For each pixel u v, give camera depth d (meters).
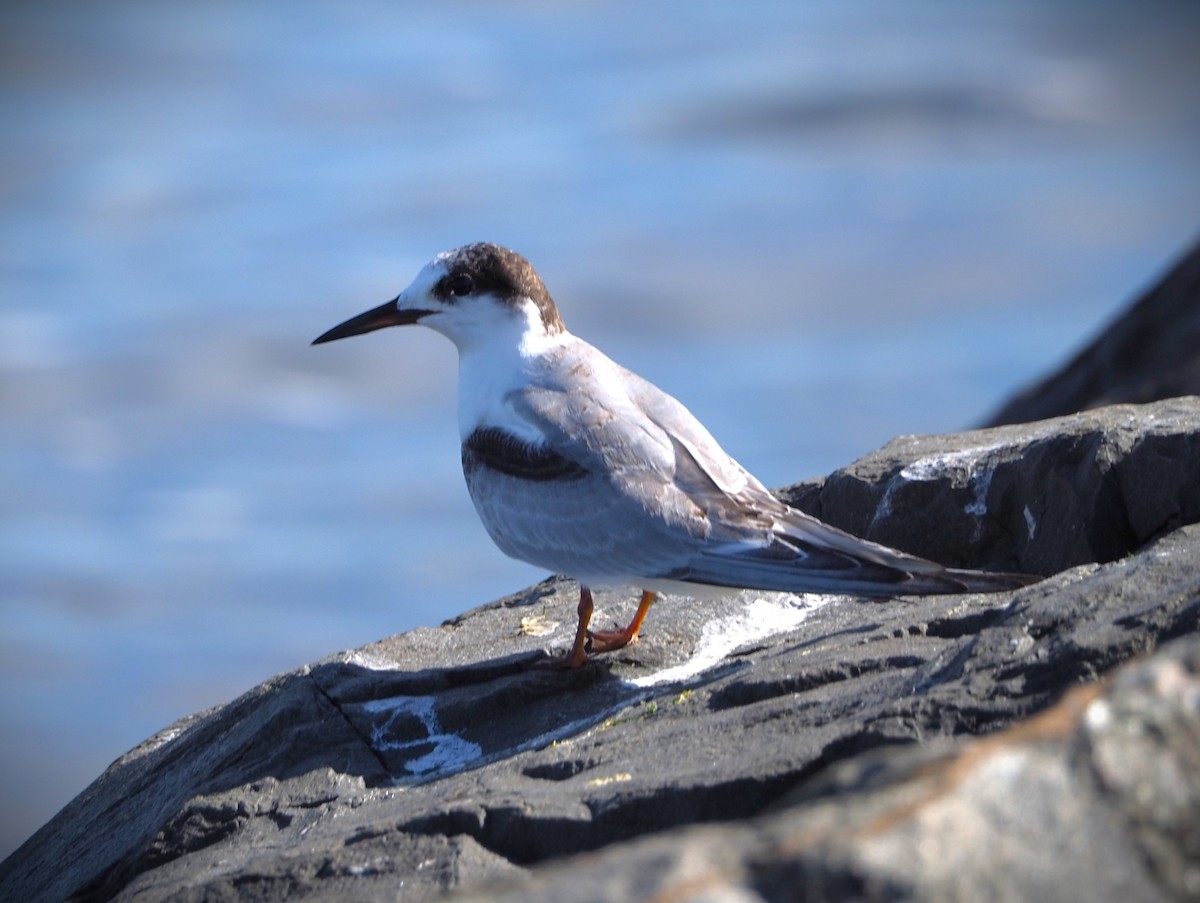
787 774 4.78
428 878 5.03
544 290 7.75
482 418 7.57
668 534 6.73
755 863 2.88
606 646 7.06
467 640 7.53
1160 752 3.05
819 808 3.01
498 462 7.32
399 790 6.14
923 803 2.94
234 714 7.30
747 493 6.82
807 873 2.83
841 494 7.86
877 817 2.92
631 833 4.92
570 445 7.05
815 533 6.54
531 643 7.34
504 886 3.22
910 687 5.17
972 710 4.70
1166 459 6.70
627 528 6.82
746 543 6.59
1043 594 5.41
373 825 5.41
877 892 2.81
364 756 6.50
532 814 5.07
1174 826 2.98
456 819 5.22
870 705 5.19
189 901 5.35
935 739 4.64
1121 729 3.08
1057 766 3.02
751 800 4.80
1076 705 3.17
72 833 7.39
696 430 7.12
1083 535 6.88
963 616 6.04
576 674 6.80
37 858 7.40
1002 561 7.31
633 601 7.77
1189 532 5.85
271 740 6.76
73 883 6.72
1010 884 2.85
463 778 5.86
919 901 2.80
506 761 5.88
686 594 6.92
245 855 5.89
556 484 7.05
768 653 6.61
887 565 6.26
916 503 7.53
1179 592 4.84
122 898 5.91
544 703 6.70
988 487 7.41
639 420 7.07
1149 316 15.37
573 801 5.11
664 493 6.79
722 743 5.34
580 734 6.12
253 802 6.30
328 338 7.83
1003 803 2.95
